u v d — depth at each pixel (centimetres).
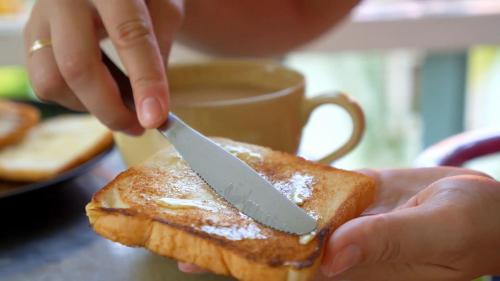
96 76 47
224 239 38
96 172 58
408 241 39
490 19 91
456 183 42
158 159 44
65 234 51
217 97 53
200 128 48
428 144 102
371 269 42
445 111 99
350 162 100
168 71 54
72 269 48
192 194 41
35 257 49
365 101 104
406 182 47
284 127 50
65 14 47
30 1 97
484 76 97
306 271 36
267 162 44
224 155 42
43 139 62
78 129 64
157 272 47
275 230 39
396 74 101
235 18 67
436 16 91
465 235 40
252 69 55
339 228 38
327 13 71
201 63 55
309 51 94
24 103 68
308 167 44
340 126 104
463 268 42
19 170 55
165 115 43
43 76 48
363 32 93
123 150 51
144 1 49
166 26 51
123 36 44
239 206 40
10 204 51
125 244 40
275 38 70
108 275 47
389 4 97
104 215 39
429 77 98
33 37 49
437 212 40
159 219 39
